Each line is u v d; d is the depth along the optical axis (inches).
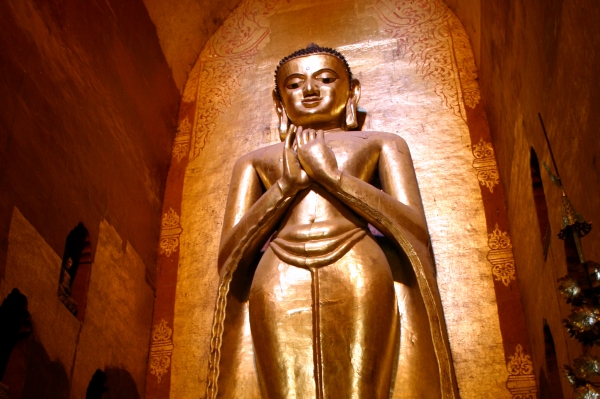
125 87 266.7
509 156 238.7
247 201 233.0
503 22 230.4
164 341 249.4
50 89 215.6
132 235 252.5
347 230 205.6
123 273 241.1
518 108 219.8
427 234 213.3
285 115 262.8
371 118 281.0
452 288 238.2
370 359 186.7
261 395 194.2
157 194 278.1
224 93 308.2
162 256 268.4
